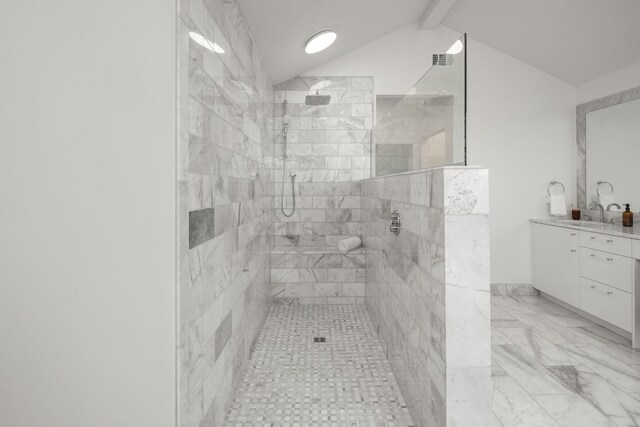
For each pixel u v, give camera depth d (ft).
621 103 12.90
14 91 4.11
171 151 4.32
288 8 9.23
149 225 4.31
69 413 4.34
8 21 4.07
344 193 15.16
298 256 13.98
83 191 4.24
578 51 13.06
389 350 9.00
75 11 4.17
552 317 12.51
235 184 7.46
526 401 7.41
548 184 15.07
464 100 5.22
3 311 4.22
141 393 4.36
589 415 6.93
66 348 4.30
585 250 11.99
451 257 4.83
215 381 5.95
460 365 4.82
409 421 6.76
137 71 4.27
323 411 7.09
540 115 15.07
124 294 4.31
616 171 13.10
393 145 9.95
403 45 15.08
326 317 12.57
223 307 6.47
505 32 13.84
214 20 5.89
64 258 4.25
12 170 4.15
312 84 15.07
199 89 5.10
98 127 4.23
